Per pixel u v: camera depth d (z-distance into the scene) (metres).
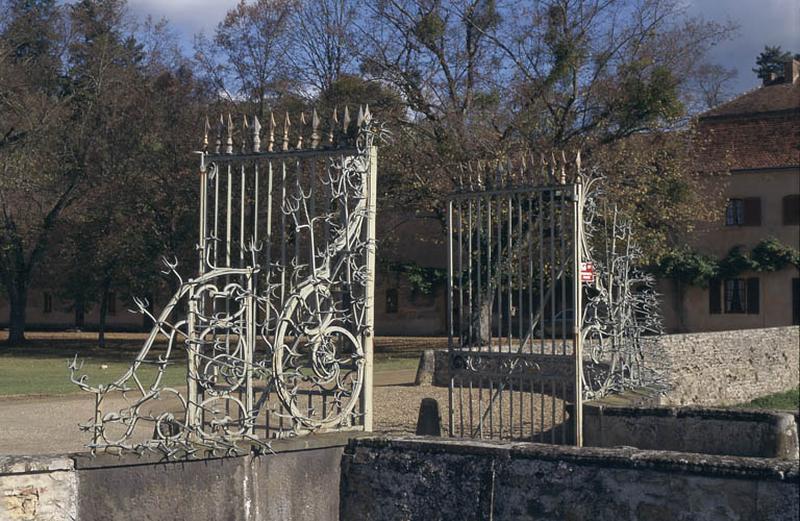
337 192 6.71
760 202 35.22
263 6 32.38
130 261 30.92
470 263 8.62
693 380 17.31
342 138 6.79
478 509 5.89
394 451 6.25
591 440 8.13
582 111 26.05
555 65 25.42
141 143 32.09
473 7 27.33
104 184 31.86
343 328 6.64
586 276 8.36
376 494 6.28
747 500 5.07
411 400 14.01
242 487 6.04
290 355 6.43
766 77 40.78
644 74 25.78
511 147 24.91
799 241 34.53
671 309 36.41
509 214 8.39
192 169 29.42
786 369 21.25
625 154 24.86
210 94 32.75
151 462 5.82
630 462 5.42
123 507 5.77
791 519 4.93
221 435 6.16
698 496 5.21
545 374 8.29
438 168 25.20
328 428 6.53
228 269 6.37
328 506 6.36
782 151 35.25
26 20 35.00
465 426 11.05
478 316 8.59
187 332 6.42
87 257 33.12
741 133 36.62
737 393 19.08
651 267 35.50
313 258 6.52
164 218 30.42
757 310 35.22
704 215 27.72
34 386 19.03
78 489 5.69
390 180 26.53
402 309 40.66
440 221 28.34
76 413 14.28
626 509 5.42
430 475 6.09
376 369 23.16
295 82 31.44
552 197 8.17
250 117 27.17
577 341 8.05
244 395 6.69
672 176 25.56
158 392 5.98
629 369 9.71
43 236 34.69
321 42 31.64
